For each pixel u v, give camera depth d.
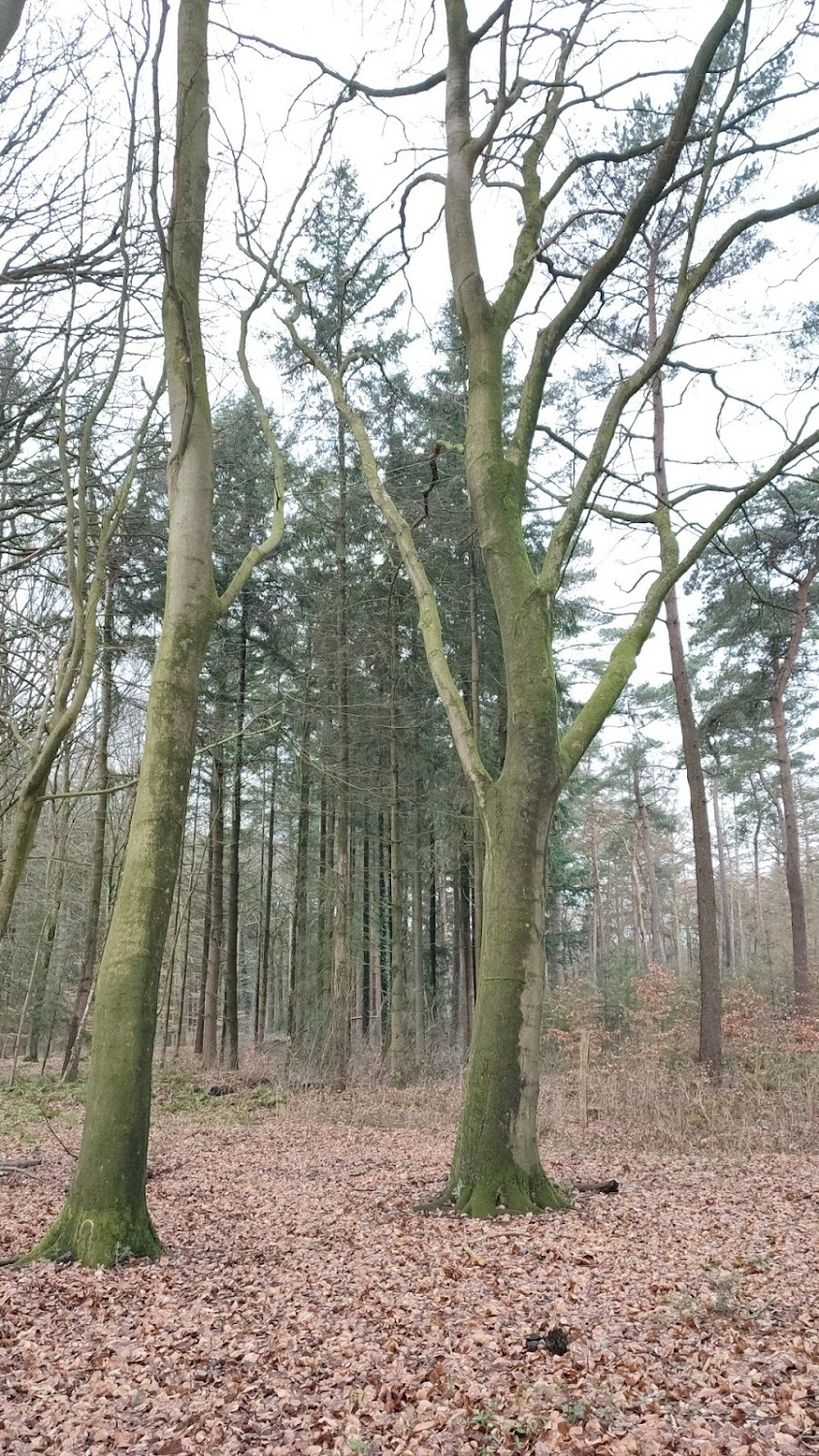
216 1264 6.12
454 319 18.75
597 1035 18.81
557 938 27.66
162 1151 12.01
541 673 7.90
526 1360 4.23
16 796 8.74
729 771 27.31
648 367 8.24
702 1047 15.15
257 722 20.02
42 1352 4.61
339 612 19.20
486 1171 7.15
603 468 8.43
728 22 7.55
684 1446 3.46
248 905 32.59
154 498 11.88
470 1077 7.43
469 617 19.97
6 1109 15.80
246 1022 41.81
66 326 6.37
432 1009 26.30
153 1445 3.73
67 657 6.40
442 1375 4.12
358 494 19.05
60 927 24.69
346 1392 4.08
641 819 33.72
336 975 19.31
